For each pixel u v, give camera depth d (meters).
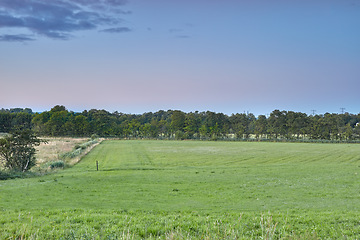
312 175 39.72
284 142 139.25
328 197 25.56
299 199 24.67
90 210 18.55
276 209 20.67
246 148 96.31
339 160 63.91
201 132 175.25
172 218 15.98
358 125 163.38
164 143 118.69
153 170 44.94
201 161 60.16
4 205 20.58
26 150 42.22
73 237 11.97
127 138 154.25
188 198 24.92
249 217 16.30
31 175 38.12
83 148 79.12
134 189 28.98
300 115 176.75
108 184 31.84
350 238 12.56
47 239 11.82
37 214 17.06
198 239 11.38
